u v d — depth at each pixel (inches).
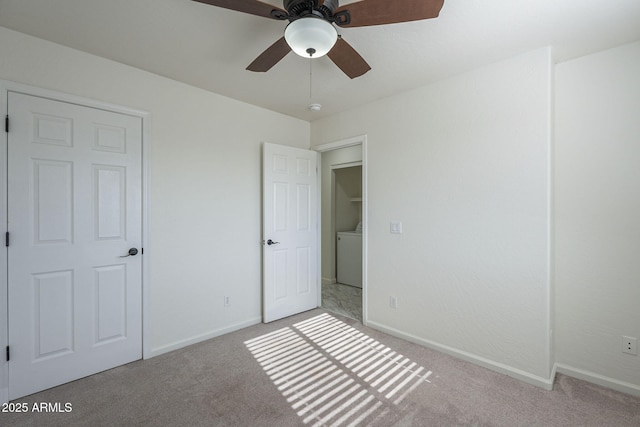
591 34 73.3
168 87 100.0
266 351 101.0
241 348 103.0
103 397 75.8
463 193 95.0
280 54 66.4
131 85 92.2
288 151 133.0
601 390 78.9
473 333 93.1
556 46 79.0
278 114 133.3
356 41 76.6
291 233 134.6
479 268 91.8
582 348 84.1
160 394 77.2
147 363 92.6
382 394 77.5
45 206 78.7
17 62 74.6
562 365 87.1
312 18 52.7
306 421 67.7
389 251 114.7
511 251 85.9
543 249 80.7
